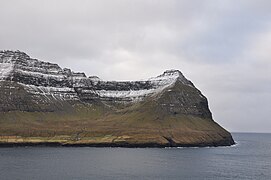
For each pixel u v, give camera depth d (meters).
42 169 152.75
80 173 143.38
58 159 196.00
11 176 132.25
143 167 166.38
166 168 165.12
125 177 136.12
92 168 159.38
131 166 168.88
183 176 142.88
